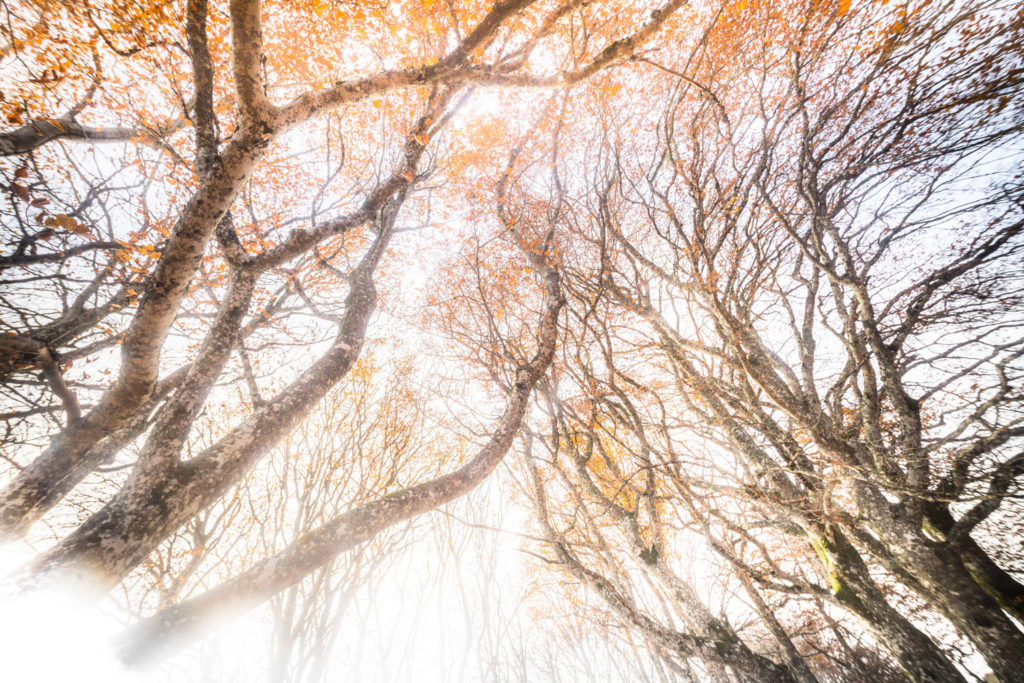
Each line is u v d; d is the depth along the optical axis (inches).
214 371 125.0
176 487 98.1
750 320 328.8
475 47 150.7
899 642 247.6
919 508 267.0
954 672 228.4
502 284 386.3
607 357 267.3
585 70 161.8
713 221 329.1
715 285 268.2
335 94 130.0
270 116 115.6
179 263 118.5
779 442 282.8
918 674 235.1
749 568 316.5
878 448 283.7
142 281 290.5
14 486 157.0
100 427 165.0
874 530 275.9
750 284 340.5
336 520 112.9
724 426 320.8
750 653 248.2
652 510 299.6
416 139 237.8
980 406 298.4
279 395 129.7
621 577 282.5
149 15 304.5
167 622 81.9
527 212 371.6
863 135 413.4
